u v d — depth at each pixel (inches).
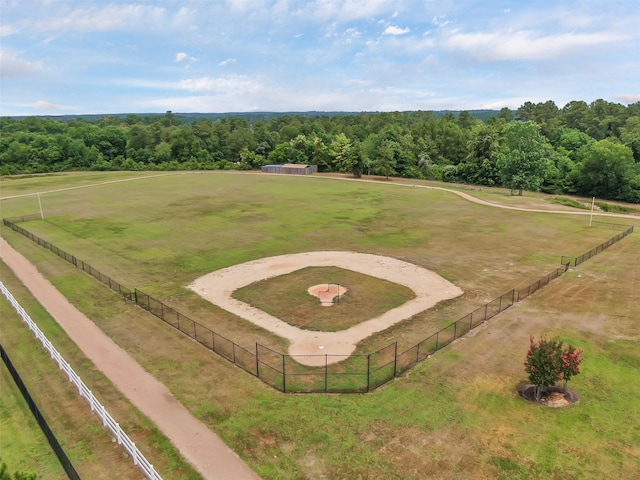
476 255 1856.5
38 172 5654.5
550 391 867.4
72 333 1171.3
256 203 3157.0
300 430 770.2
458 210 2888.8
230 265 1752.0
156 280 1593.3
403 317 1252.5
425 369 971.9
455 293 1428.4
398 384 916.0
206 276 1626.5
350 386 913.5
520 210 2898.6
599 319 1218.0
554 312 1267.2
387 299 1382.9
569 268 1670.8
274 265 1738.4
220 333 1170.0
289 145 6171.3
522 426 772.6
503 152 4222.4
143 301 1390.3
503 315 1251.8
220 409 835.4
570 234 2222.0
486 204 3132.4
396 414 813.2
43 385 923.4
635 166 4045.3
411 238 2154.3
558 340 1075.3
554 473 664.4
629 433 750.5
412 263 1748.3
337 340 1122.7
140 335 1157.7
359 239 2139.5
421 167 5172.2
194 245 2052.2
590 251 1875.0
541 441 733.9
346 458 700.7
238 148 6870.1
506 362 993.5
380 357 1033.5
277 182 4436.5
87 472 680.4
